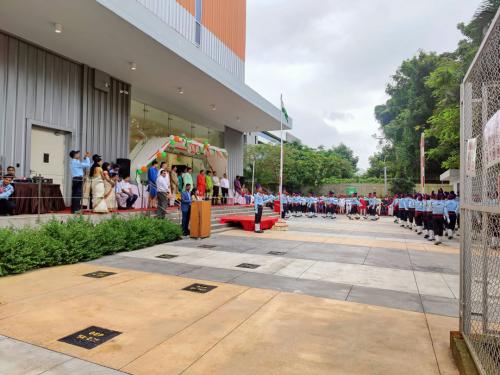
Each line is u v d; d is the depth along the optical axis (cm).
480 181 330
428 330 410
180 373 305
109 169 1165
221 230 1329
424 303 513
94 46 1136
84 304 477
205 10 1730
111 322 416
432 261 839
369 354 347
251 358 334
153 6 1314
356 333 397
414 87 2759
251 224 1366
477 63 330
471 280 347
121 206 1220
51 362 320
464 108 376
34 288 548
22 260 644
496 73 282
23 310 451
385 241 1186
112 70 1346
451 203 1298
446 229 1365
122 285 573
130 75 1399
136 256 816
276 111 2144
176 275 647
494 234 301
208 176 1719
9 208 828
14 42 1061
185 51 1236
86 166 1065
